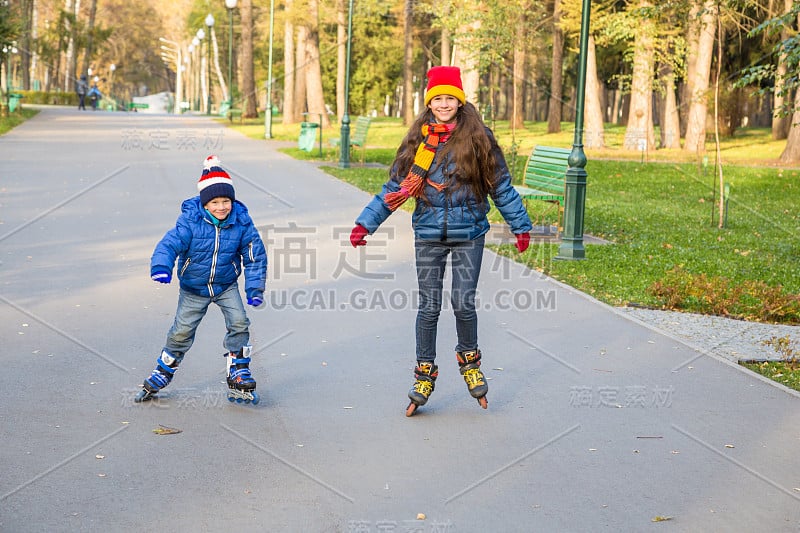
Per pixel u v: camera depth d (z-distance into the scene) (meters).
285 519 5.43
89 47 80.88
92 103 65.44
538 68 68.12
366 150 36.88
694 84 42.41
